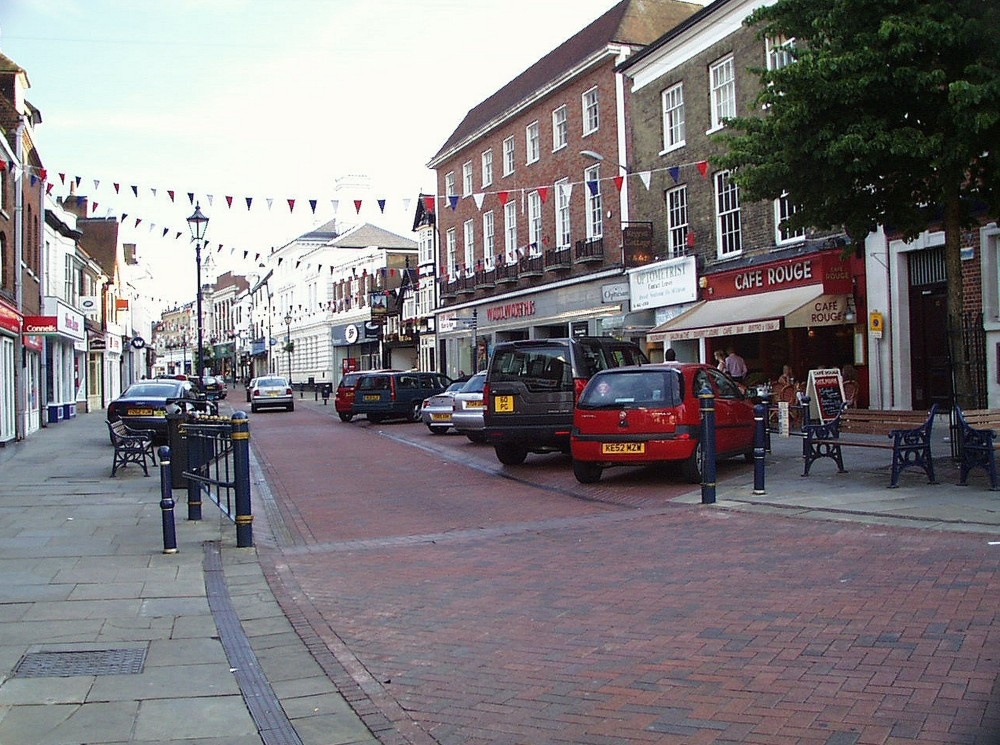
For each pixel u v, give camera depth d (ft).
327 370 228.02
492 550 29.45
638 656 18.06
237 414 30.83
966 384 39.47
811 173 38.04
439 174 150.30
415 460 59.82
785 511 32.40
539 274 113.50
